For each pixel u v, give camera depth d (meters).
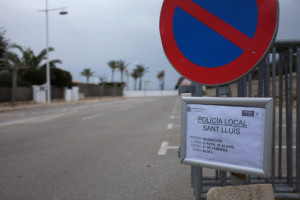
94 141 7.47
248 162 1.54
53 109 21.72
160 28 1.86
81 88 44.50
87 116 15.04
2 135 8.73
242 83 2.72
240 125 1.56
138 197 3.49
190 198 3.42
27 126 10.96
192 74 1.75
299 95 2.72
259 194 1.59
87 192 3.70
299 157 2.77
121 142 7.26
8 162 5.36
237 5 1.57
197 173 2.38
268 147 1.47
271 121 1.46
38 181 4.18
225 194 1.64
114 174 4.47
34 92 29.44
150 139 7.63
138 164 5.06
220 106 1.63
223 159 1.63
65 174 4.52
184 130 1.77
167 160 5.32
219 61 1.65
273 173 2.79
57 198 3.51
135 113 16.45
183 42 1.77
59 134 8.79
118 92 67.94
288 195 2.74
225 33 1.62
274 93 2.72
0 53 21.94
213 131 1.66
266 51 1.49
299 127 2.74
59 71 35.06
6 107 22.27
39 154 6.02
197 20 1.71
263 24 1.49
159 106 23.38
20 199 3.50
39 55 36.94
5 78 25.02
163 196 3.50
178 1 1.77
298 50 2.68
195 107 1.72
